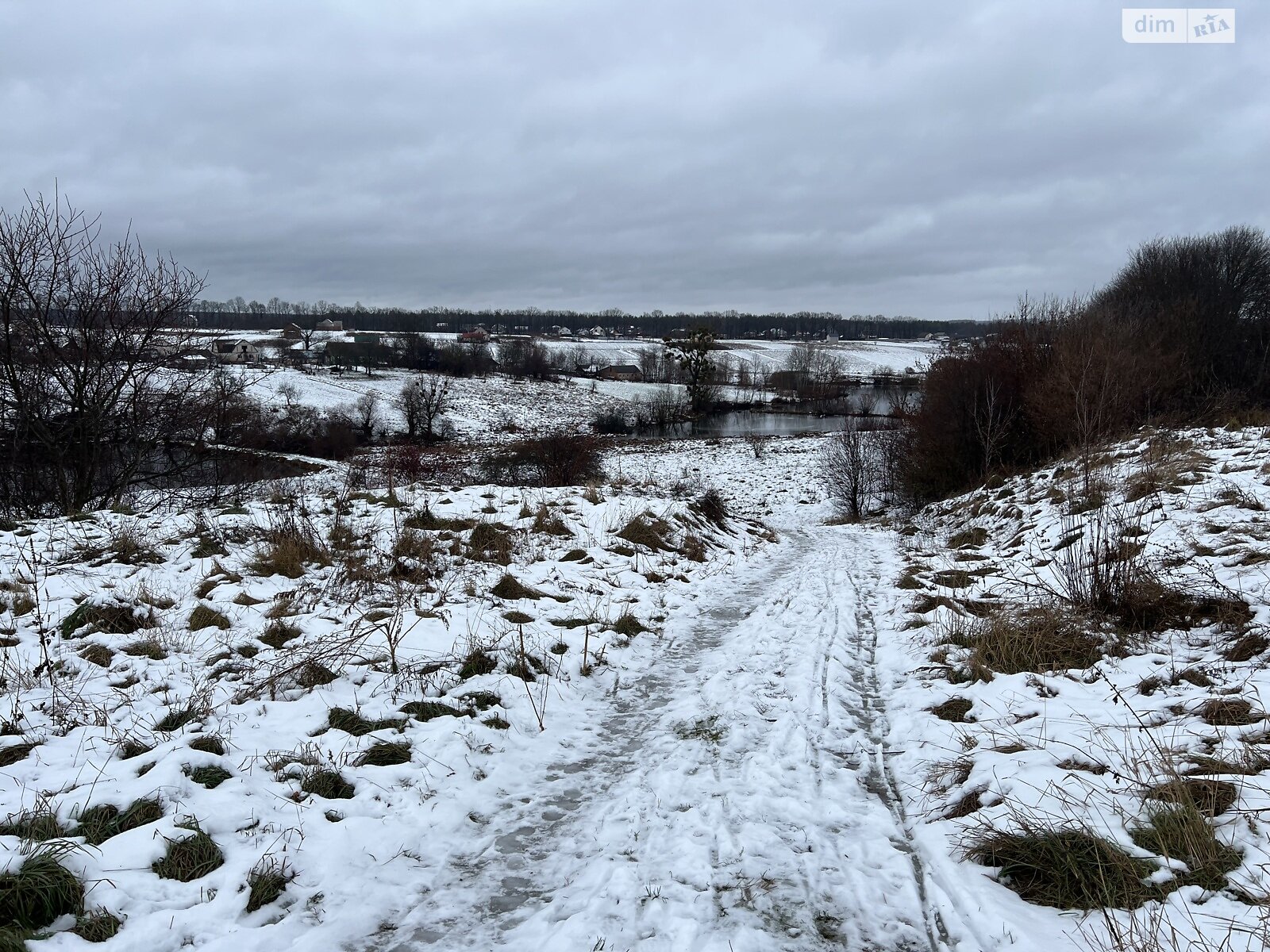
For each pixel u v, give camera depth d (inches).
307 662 227.5
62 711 194.1
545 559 412.5
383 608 299.1
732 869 143.3
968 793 166.7
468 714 220.8
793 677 254.7
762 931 125.0
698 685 257.3
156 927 122.1
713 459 1697.8
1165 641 239.8
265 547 361.7
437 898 139.5
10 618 255.6
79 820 146.7
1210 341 872.3
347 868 146.4
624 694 253.9
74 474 566.6
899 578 436.5
